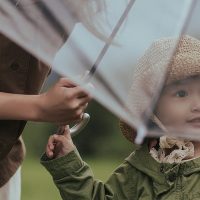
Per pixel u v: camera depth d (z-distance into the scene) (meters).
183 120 4.36
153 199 4.66
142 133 3.42
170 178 4.58
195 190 4.51
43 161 4.84
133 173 4.79
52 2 3.71
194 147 4.63
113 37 3.71
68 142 4.82
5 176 4.82
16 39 3.62
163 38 3.68
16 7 3.71
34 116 4.20
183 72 4.27
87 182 4.82
